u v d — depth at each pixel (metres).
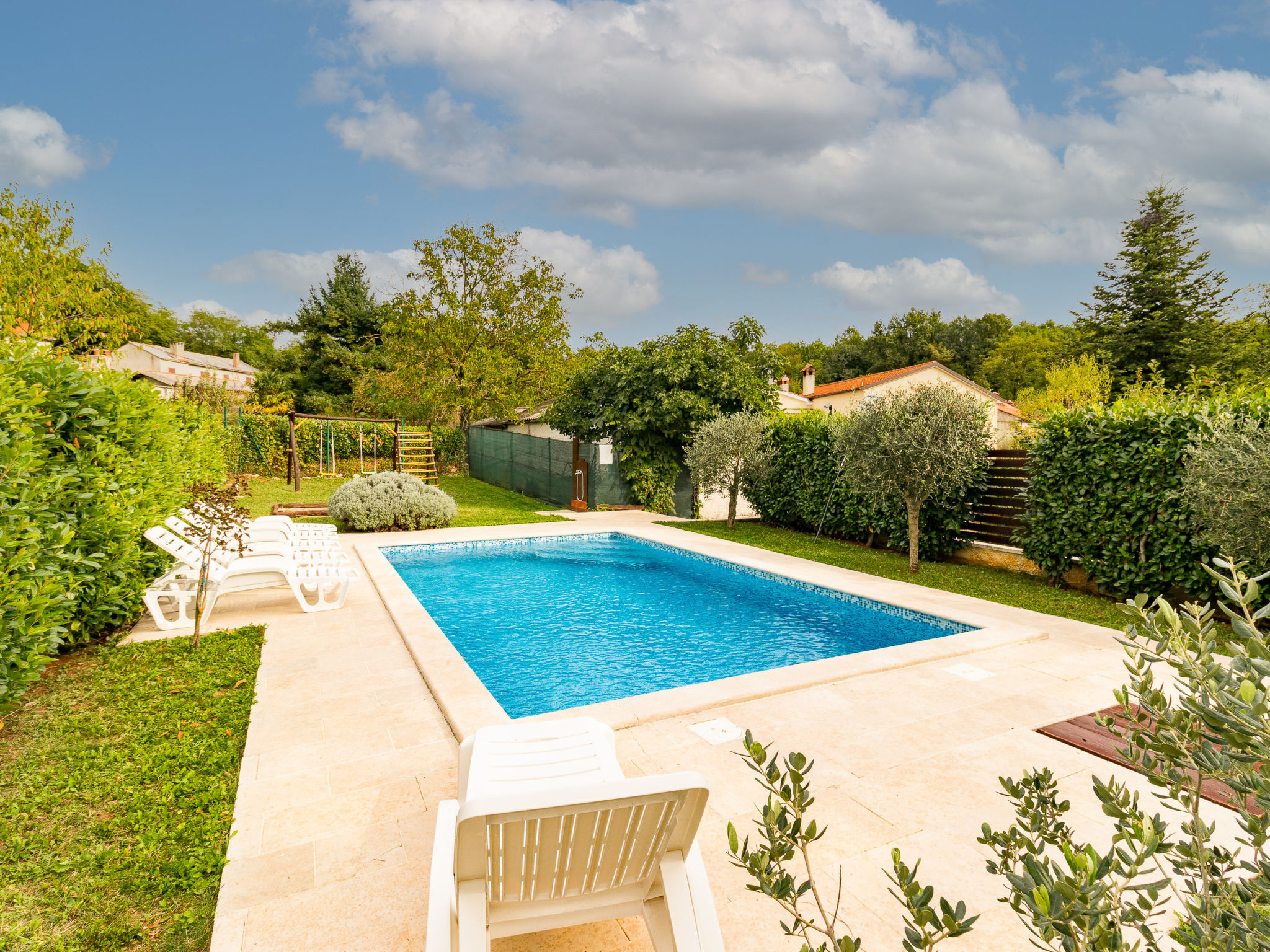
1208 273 32.09
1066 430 9.09
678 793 1.98
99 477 5.59
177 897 2.75
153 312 51.69
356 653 5.91
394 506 13.39
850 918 2.69
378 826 3.28
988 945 2.56
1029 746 4.23
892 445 9.79
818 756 4.07
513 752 2.86
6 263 16.33
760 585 10.27
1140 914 1.33
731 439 14.80
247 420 21.94
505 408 26.92
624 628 8.13
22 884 2.79
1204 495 6.67
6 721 4.33
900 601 8.17
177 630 6.52
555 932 2.67
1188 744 1.42
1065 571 9.27
